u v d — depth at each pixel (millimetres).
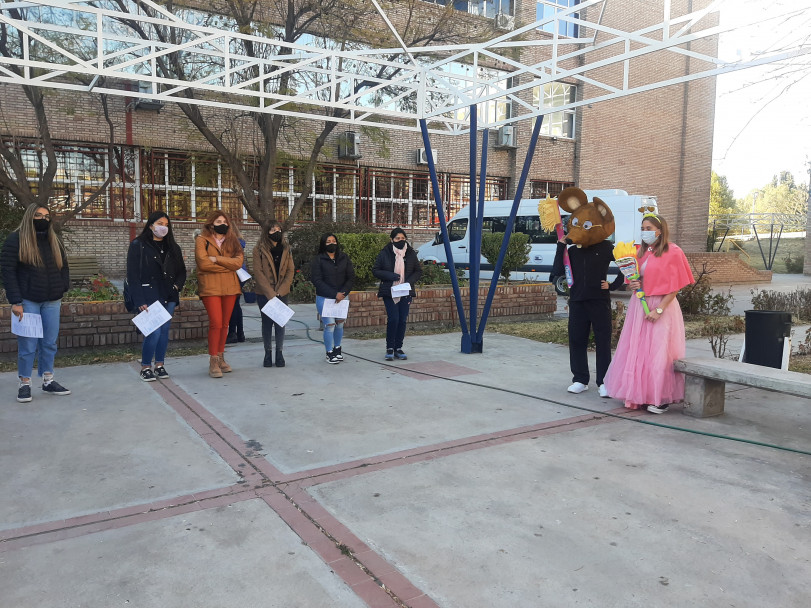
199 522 3215
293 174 19172
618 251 5348
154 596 2557
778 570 2803
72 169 16281
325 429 4789
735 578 2732
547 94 23203
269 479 3797
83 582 2650
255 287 6953
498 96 7387
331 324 7332
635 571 2785
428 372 6914
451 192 22625
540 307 11820
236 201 18344
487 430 4816
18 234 5234
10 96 15031
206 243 6422
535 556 2908
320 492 3609
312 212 19828
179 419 4996
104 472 3869
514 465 4078
